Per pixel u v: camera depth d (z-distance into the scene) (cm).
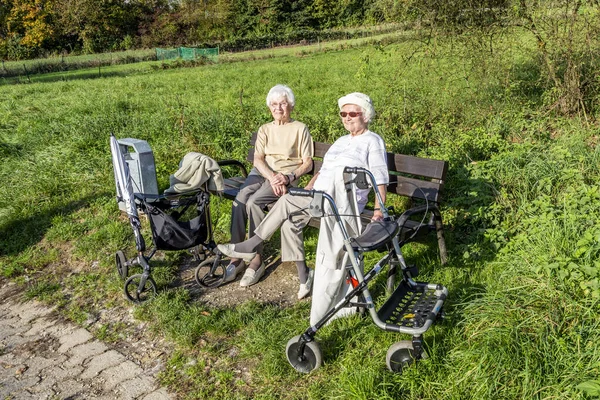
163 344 376
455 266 415
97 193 641
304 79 1678
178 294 426
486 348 292
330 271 336
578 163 488
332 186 334
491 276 388
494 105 741
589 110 695
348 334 349
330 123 755
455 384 288
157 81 1969
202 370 343
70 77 2808
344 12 4300
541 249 363
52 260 524
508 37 743
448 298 372
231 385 326
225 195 496
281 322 376
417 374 295
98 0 5766
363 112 384
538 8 682
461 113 749
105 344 387
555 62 713
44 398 337
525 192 459
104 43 5900
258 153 457
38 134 899
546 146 582
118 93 1573
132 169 459
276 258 478
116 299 442
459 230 464
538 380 273
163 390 331
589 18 652
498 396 276
